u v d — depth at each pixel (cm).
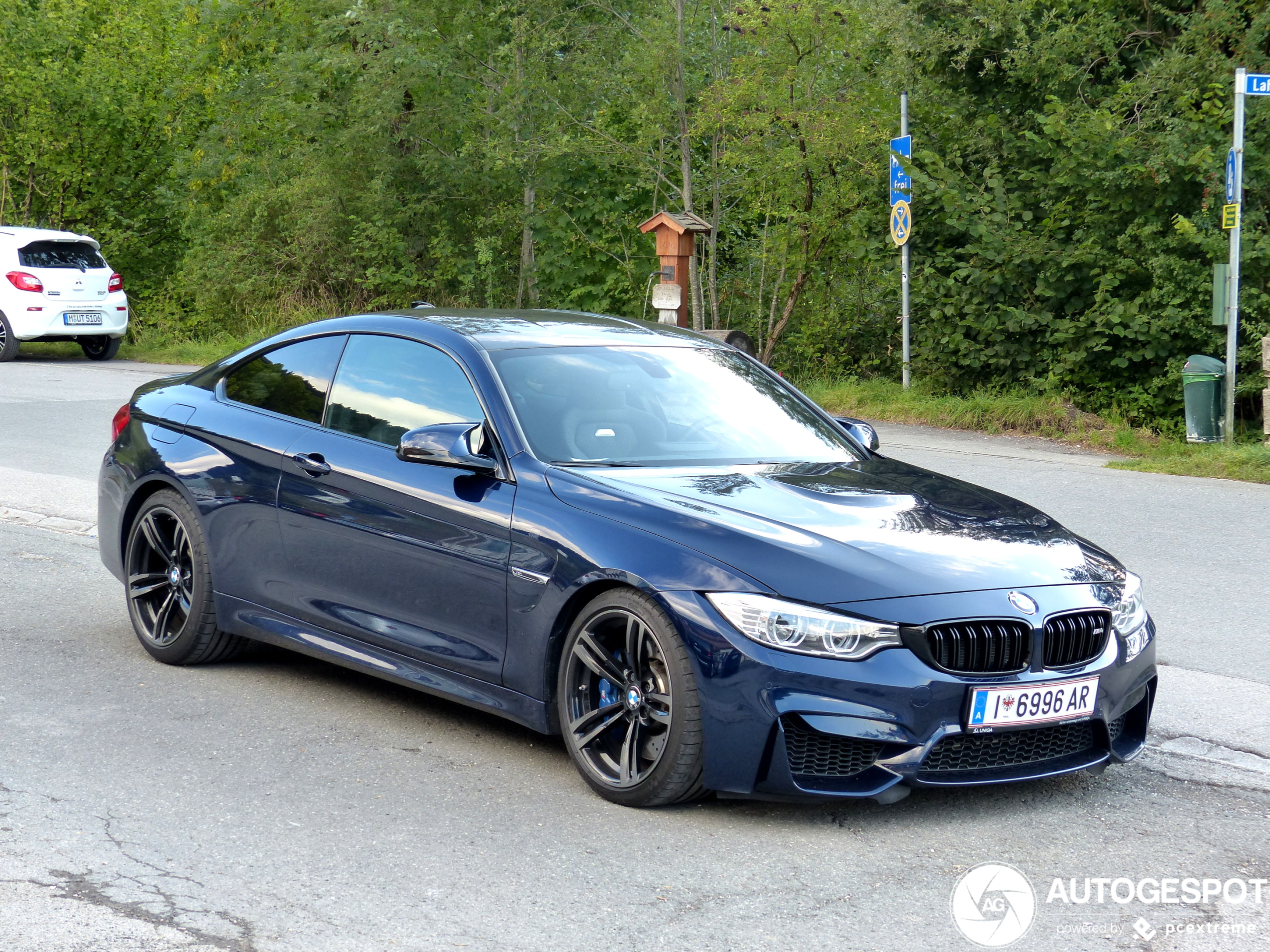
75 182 2791
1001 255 1539
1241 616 678
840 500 440
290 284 2477
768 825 400
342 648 500
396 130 2400
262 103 2639
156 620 576
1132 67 1641
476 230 2431
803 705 378
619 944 318
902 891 354
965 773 395
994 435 1430
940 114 1684
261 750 461
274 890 346
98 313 2236
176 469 560
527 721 439
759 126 1784
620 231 2261
